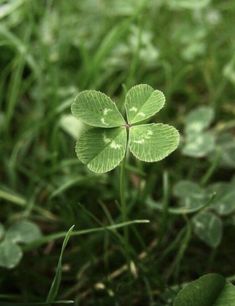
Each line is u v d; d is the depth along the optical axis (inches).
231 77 11.5
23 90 11.1
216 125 10.8
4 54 11.7
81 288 8.5
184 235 8.8
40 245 8.9
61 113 10.4
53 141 10.0
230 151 9.7
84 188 9.6
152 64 11.8
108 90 11.5
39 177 9.8
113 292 8.1
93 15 12.9
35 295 8.5
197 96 11.6
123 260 8.7
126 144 6.6
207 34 12.7
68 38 11.9
